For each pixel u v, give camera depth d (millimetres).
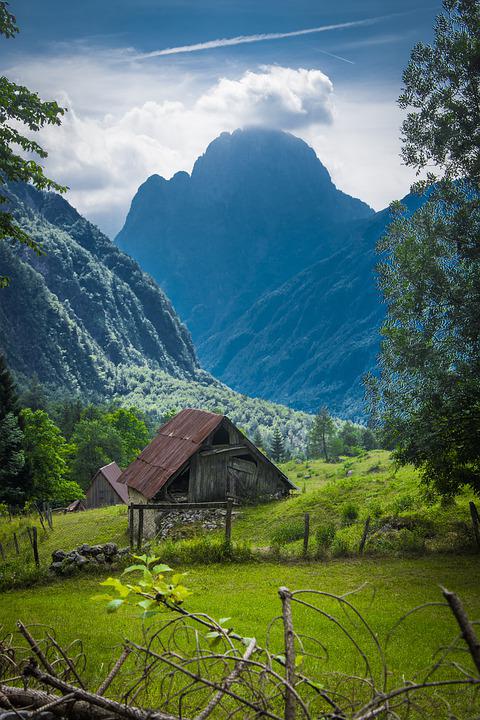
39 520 50906
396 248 25688
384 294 26422
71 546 37469
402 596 18031
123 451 112250
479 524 26375
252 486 43781
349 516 33281
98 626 14609
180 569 23281
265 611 16250
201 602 17484
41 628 14703
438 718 6734
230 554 24266
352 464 87688
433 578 20266
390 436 26031
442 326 25219
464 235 25094
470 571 21062
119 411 129125
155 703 6664
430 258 24781
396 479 39500
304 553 24406
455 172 26375
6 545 40406
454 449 25109
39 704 3672
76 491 88188
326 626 14602
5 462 63562
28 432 83812
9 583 22609
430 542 25500
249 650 3518
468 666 11109
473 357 24859
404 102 26750
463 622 2586
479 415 24234
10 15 19016
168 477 40406
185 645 11578
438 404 24375
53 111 19734
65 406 156125
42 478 83500
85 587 21953
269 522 37000
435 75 26094
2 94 18891
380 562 23141
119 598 3699
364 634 13898
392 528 27688
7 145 19281
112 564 24125
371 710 3176
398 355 25344
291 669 3229
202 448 42312
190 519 39812
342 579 20781
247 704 3277
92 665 10602
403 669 11016
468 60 24562
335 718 3275
